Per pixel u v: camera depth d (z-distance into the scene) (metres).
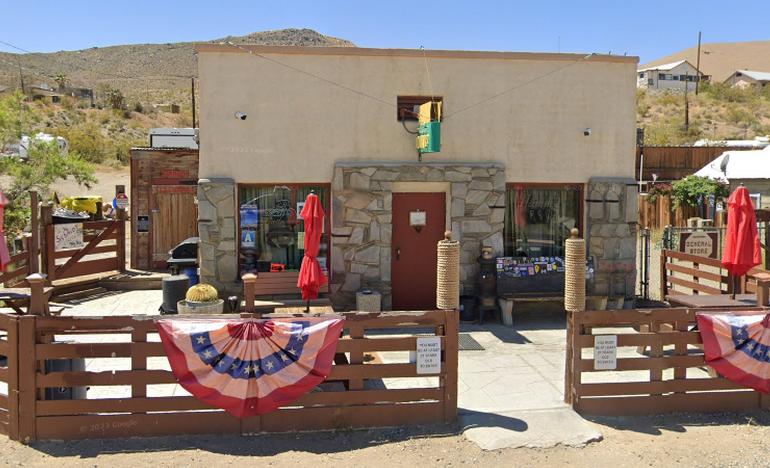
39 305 6.08
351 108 10.80
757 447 6.18
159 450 5.90
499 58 11.06
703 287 11.10
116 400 6.05
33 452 5.81
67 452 5.82
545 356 8.89
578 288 6.77
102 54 129.38
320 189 10.95
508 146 11.18
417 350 6.43
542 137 11.25
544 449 6.04
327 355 6.23
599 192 11.35
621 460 5.88
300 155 10.74
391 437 6.24
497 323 10.78
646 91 74.00
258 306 10.14
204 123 10.52
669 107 64.56
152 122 54.44
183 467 5.60
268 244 10.90
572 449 6.06
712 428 6.62
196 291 9.15
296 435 6.24
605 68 11.37
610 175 11.48
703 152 29.19
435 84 10.95
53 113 48.03
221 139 10.56
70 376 6.00
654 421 6.77
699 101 67.06
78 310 11.10
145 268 14.88
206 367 6.05
